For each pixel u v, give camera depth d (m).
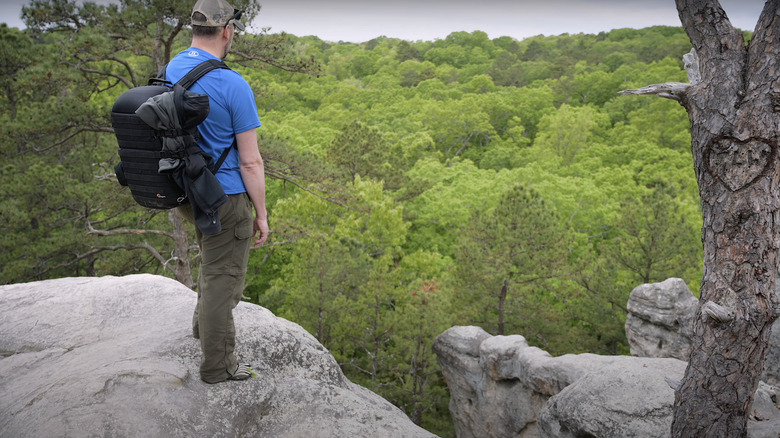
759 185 2.73
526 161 63.72
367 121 78.50
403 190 35.72
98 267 17.69
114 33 11.82
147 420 2.48
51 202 15.40
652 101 77.56
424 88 105.06
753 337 2.86
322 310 17.05
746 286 2.83
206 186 2.33
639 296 11.22
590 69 115.56
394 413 3.29
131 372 2.73
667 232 19.62
